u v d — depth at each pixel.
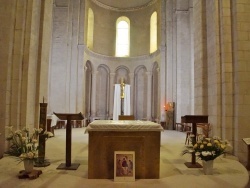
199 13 9.06
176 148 8.49
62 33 16.92
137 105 20.89
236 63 7.39
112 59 20.98
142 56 20.48
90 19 20.12
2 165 5.79
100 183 4.52
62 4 17.12
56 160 6.38
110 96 20.77
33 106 8.35
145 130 4.94
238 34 7.40
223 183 4.58
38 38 8.73
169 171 5.43
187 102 16.08
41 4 8.89
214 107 7.96
